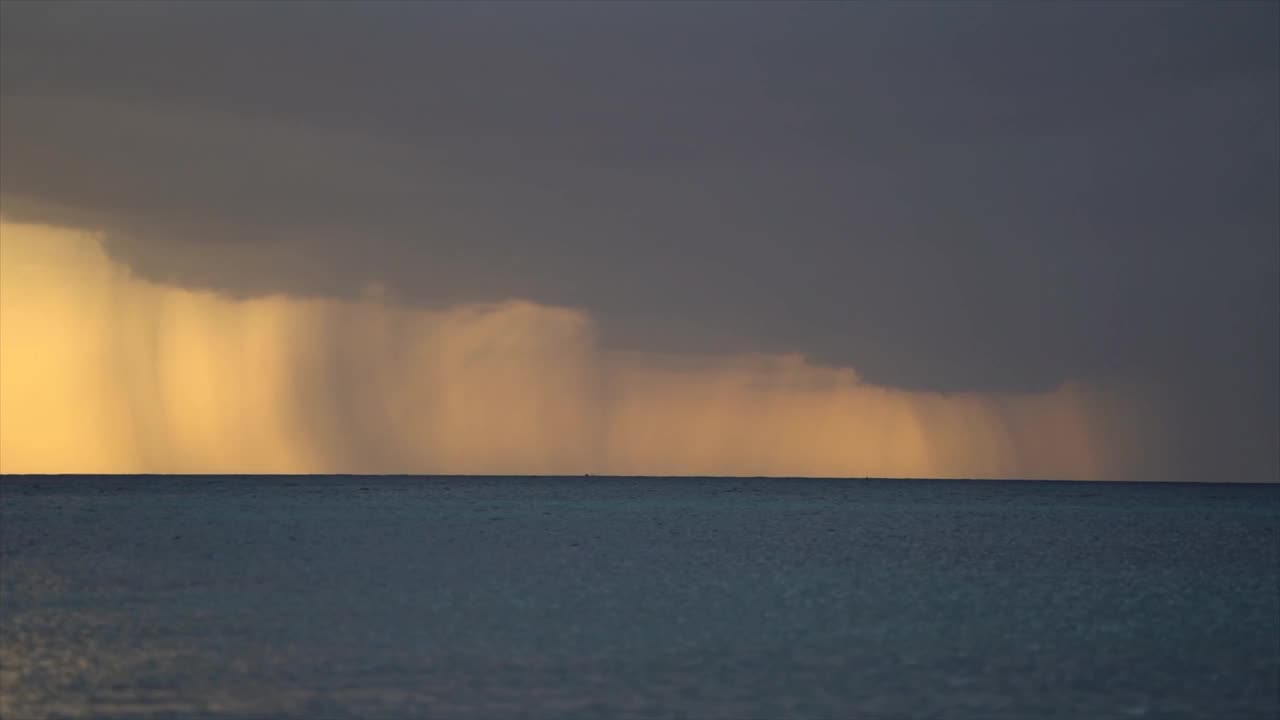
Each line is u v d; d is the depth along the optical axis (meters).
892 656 86.44
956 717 70.88
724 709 72.06
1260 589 123.88
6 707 69.56
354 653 85.25
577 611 104.06
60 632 91.94
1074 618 103.06
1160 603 112.56
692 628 96.38
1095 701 74.38
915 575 133.38
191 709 69.88
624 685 77.25
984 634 95.12
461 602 108.44
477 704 72.25
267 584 119.50
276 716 68.94
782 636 93.50
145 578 123.62
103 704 70.62
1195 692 76.62
